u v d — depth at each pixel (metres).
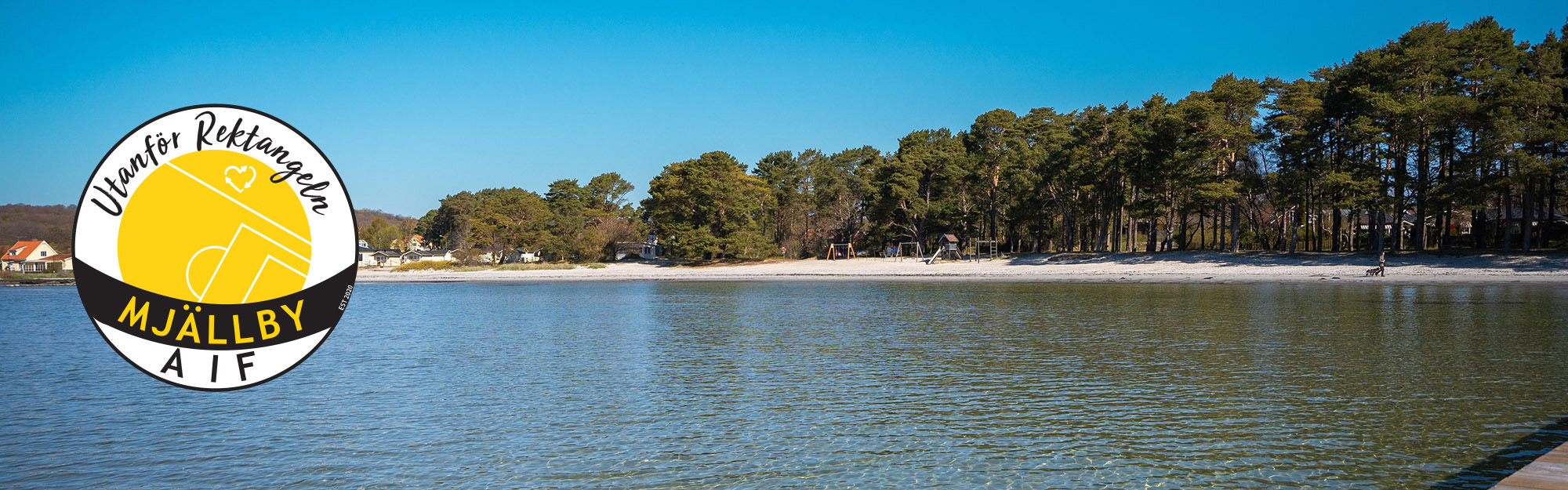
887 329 34.31
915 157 94.69
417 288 78.19
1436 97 55.50
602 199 156.12
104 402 20.56
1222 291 52.38
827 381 22.34
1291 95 65.19
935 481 13.58
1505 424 16.31
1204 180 66.75
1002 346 28.44
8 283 93.38
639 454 15.38
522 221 123.94
